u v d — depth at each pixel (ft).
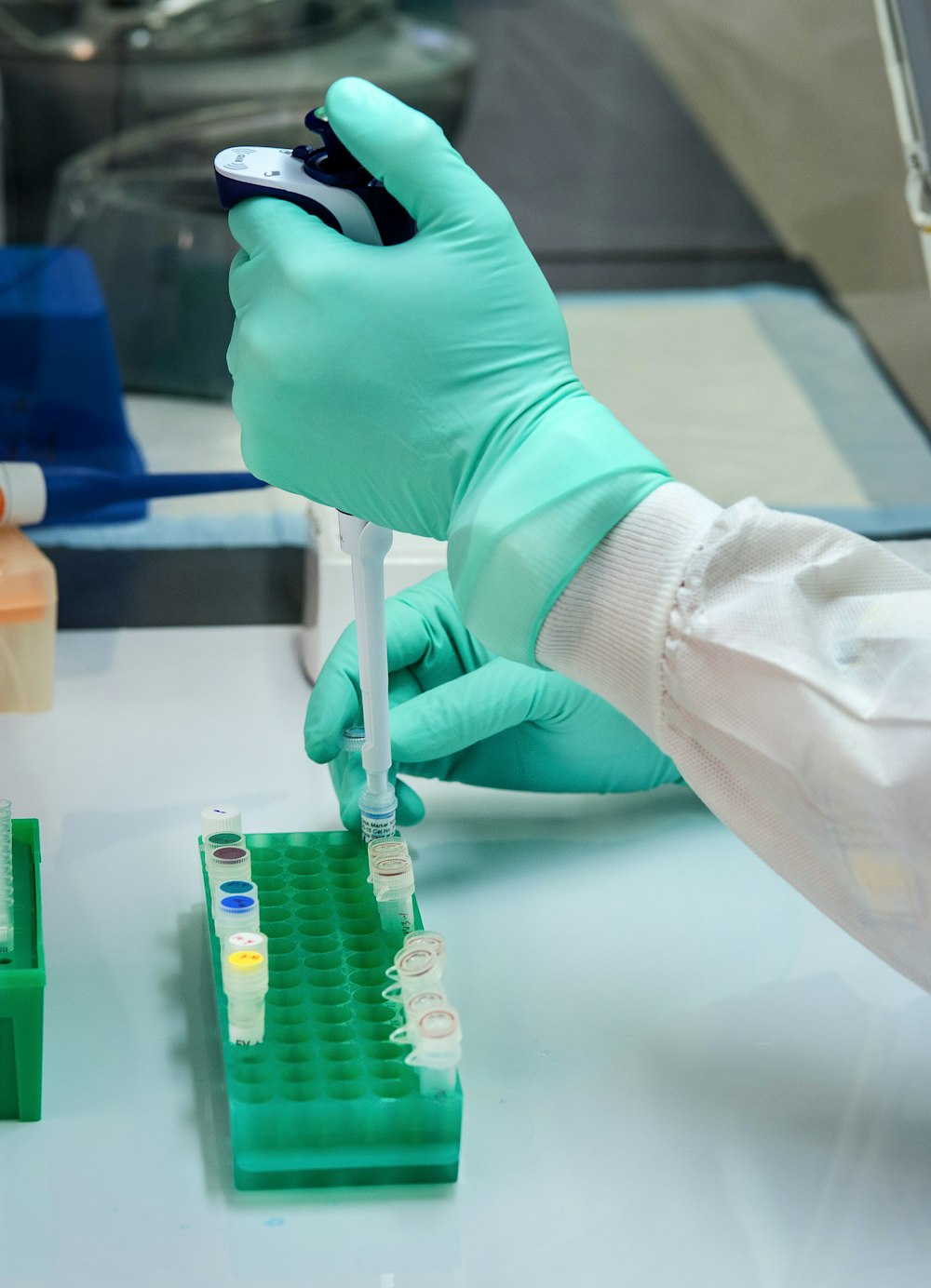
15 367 3.59
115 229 4.09
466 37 5.93
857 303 4.96
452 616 2.75
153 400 4.15
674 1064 2.03
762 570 1.94
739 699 1.87
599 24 6.48
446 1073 1.76
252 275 2.04
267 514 3.65
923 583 1.95
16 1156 1.80
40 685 3.02
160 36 4.89
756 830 1.97
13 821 2.21
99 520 3.56
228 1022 1.88
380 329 1.96
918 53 3.42
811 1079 2.02
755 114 6.09
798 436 4.04
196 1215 1.71
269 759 2.90
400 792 2.51
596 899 2.44
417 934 2.00
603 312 4.86
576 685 2.57
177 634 3.46
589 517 1.94
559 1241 1.70
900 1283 1.66
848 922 1.93
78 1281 1.61
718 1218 1.75
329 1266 1.65
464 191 2.00
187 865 2.51
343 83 1.98
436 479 2.04
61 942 2.26
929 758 1.78
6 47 4.80
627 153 5.76
